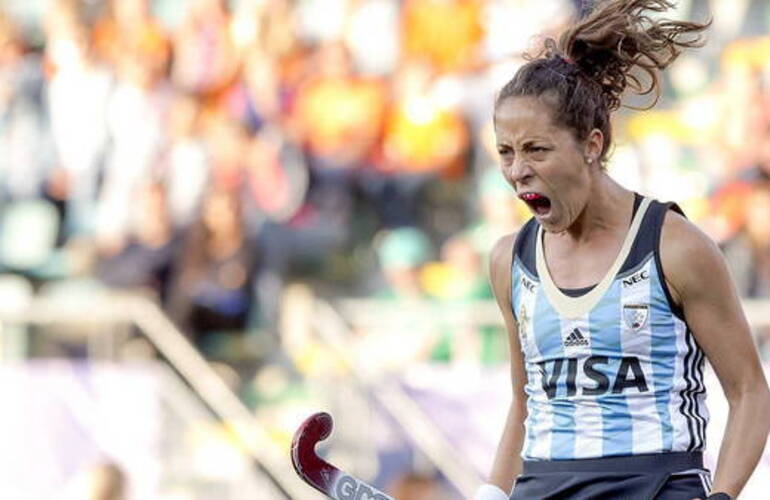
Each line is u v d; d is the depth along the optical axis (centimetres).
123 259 2947
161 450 2494
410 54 3064
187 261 2912
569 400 1041
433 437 2470
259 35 3114
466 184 2980
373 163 3008
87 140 3072
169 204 2958
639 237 1029
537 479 1050
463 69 3033
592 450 1028
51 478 2436
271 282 2900
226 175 2958
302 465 1080
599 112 1028
